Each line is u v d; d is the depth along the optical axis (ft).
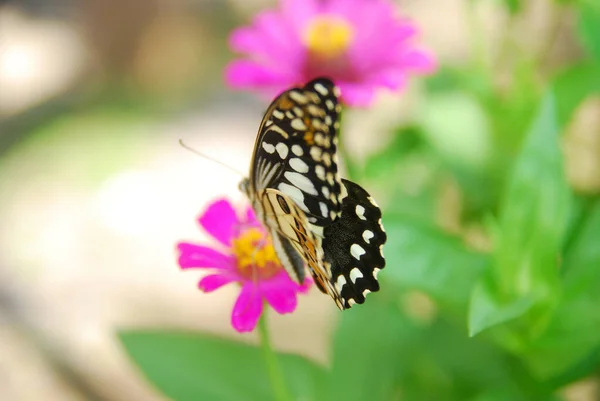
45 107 4.01
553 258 1.93
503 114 2.34
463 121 2.40
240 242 1.88
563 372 2.00
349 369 2.10
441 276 1.99
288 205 1.80
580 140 2.63
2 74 4.29
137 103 3.96
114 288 3.04
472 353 2.19
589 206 2.34
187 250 1.88
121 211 3.34
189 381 1.99
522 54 2.37
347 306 1.84
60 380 2.70
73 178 3.53
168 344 2.00
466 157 2.38
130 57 4.21
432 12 4.04
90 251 3.20
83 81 4.16
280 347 2.70
